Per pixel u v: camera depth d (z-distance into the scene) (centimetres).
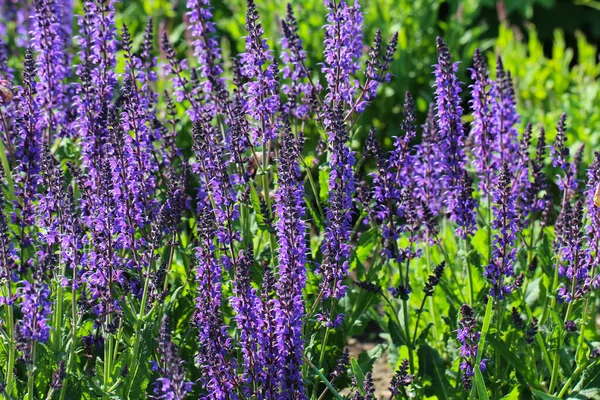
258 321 562
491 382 727
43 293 532
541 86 1492
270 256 727
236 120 683
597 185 667
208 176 648
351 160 636
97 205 615
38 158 686
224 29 1773
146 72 778
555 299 752
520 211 782
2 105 731
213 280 598
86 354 677
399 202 716
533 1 2128
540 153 784
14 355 624
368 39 1440
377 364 972
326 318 641
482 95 742
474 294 798
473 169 884
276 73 683
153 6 1789
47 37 752
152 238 603
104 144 657
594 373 698
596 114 1300
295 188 598
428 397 727
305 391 624
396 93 1487
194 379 711
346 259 667
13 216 692
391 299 876
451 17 1650
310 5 1475
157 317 647
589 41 2333
